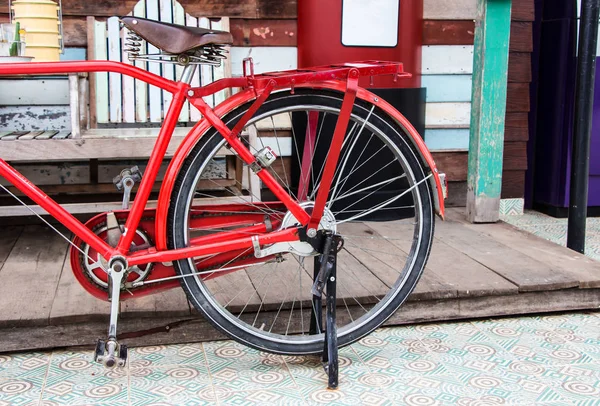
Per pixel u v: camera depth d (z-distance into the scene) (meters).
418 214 2.34
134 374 2.24
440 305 2.67
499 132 3.72
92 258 2.24
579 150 3.29
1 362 2.32
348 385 2.18
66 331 2.39
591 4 3.17
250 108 2.12
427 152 2.28
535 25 4.36
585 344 2.50
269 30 3.89
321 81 2.19
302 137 3.77
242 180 3.70
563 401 2.08
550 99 4.28
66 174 3.86
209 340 2.50
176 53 2.07
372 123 2.25
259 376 2.24
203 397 2.10
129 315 2.41
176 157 2.15
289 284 2.74
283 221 2.24
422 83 4.11
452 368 2.30
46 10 3.22
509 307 2.73
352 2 3.59
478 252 3.20
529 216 4.35
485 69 3.66
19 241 3.37
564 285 2.75
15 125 3.73
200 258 2.30
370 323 2.34
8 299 2.54
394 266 2.96
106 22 3.67
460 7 4.07
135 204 2.18
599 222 4.23
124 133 3.32
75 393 2.11
